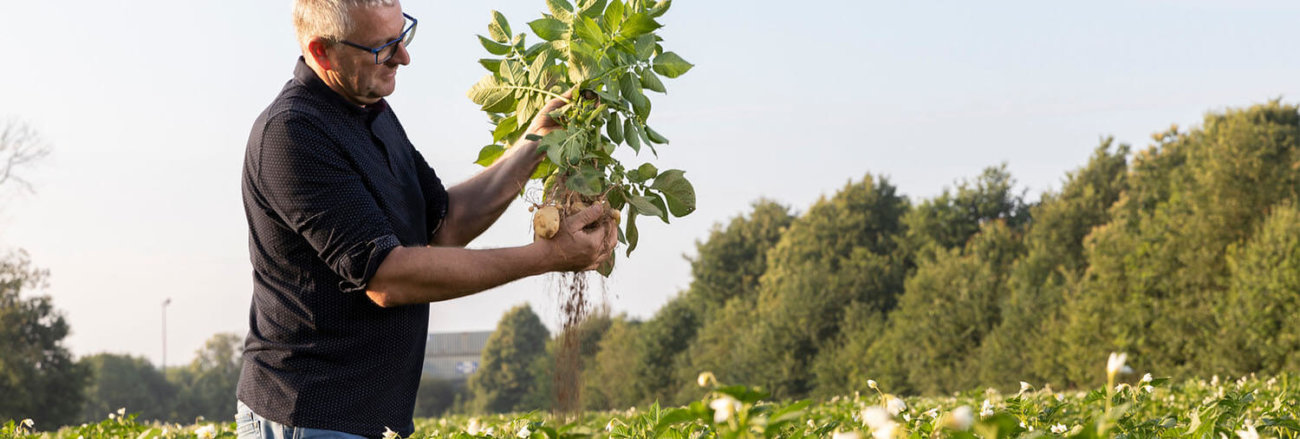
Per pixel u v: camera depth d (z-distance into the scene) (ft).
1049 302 120.47
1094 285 109.81
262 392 10.06
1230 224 101.50
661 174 11.87
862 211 177.78
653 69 12.03
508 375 262.26
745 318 172.65
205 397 278.87
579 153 11.07
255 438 10.17
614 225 11.09
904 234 177.37
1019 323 121.60
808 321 154.40
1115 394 10.31
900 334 136.87
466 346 323.57
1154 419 10.44
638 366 178.91
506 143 12.64
